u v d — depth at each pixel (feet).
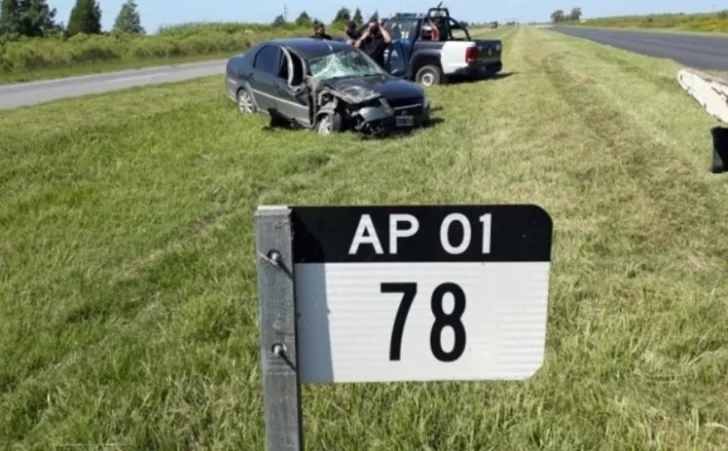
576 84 43.47
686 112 29.60
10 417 8.25
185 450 7.63
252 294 11.72
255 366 9.20
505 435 7.62
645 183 18.57
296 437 4.11
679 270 12.67
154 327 10.72
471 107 36.40
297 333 3.99
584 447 7.40
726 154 13.42
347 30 49.55
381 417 7.99
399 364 4.09
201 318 10.67
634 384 8.67
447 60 48.32
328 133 29.27
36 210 17.74
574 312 10.75
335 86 29.14
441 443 7.57
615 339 9.66
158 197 19.03
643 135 25.17
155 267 13.38
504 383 8.56
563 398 8.30
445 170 21.17
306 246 3.89
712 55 72.43
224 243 14.74
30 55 86.48
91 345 10.21
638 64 57.26
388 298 3.99
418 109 29.40
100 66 92.32
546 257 3.96
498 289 4.01
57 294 12.13
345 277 3.94
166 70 83.35
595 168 20.63
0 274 13.23
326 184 20.06
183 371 9.07
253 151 25.30
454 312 4.04
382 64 48.75
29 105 45.39
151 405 8.36
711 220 15.30
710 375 8.85
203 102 42.55
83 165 23.39
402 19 51.31
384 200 17.60
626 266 12.76
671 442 7.47
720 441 7.55
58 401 8.57
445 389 8.50
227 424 7.92
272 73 32.76
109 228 16.14
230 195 19.10
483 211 3.89
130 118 35.42
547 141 25.70
